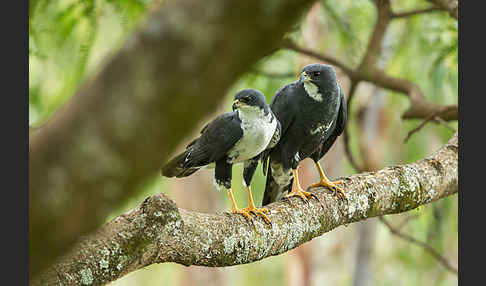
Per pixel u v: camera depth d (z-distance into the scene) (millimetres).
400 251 25656
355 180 9008
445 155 10008
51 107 12312
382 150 23312
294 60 14906
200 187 21188
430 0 12523
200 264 7172
